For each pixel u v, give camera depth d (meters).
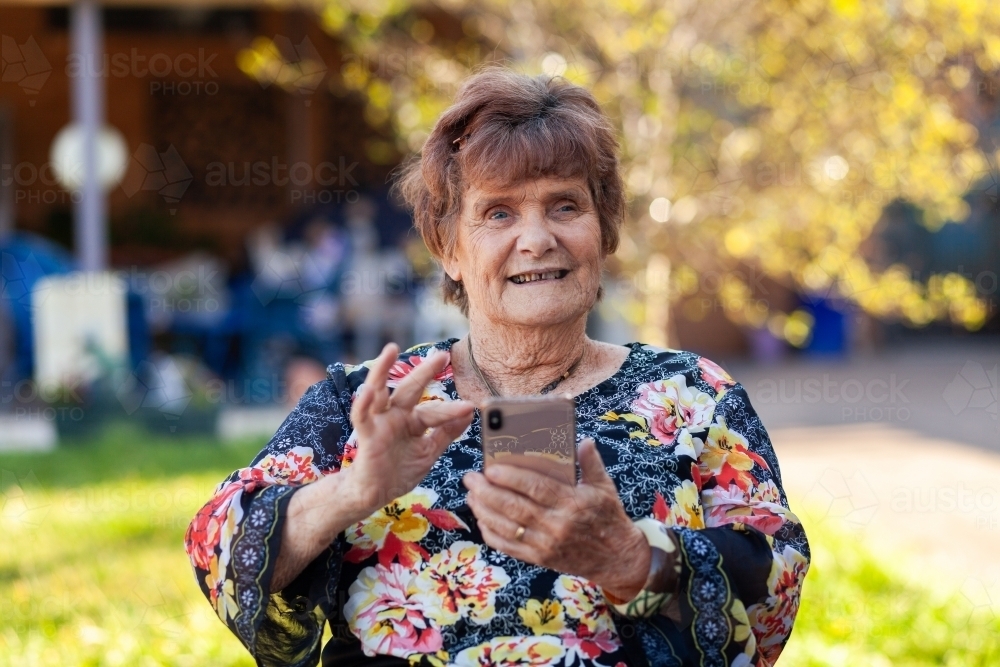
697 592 1.72
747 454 1.98
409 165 2.25
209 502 1.86
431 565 1.84
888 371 11.38
